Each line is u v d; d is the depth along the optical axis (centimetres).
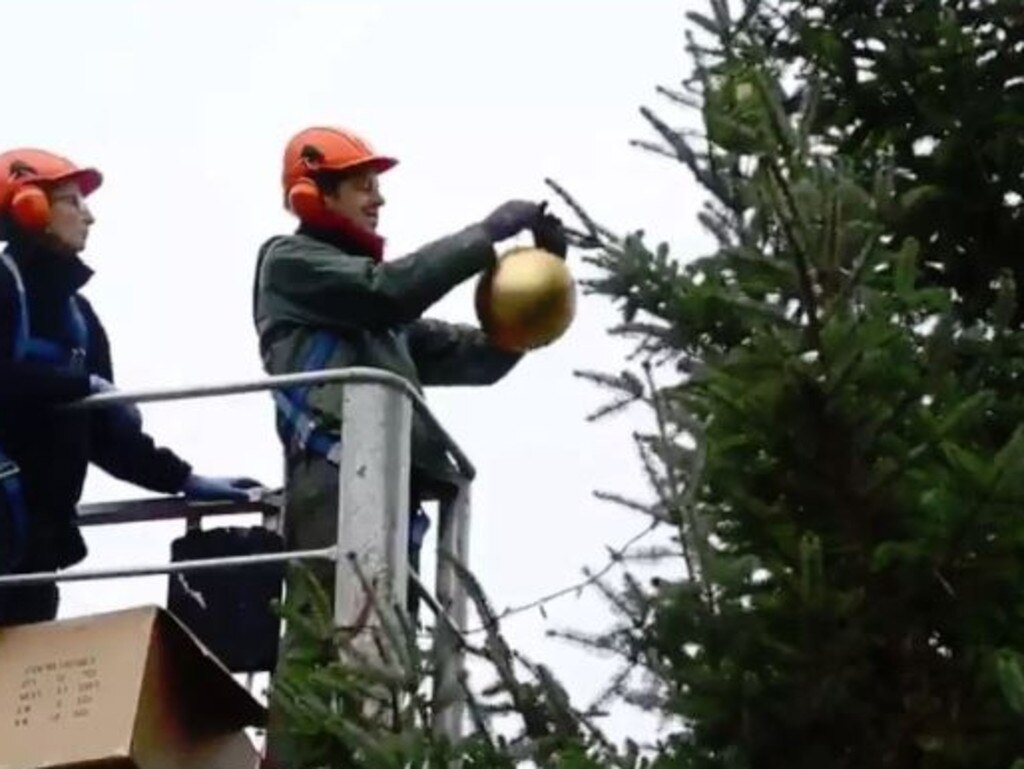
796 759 821
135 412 1004
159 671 891
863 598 819
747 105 872
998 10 986
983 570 812
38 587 945
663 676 820
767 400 820
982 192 970
